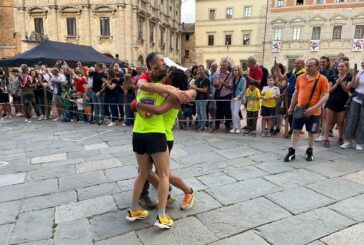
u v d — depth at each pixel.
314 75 4.65
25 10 25.53
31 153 5.82
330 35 33.31
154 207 3.46
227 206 3.44
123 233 2.95
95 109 8.85
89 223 3.14
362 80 5.34
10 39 25.75
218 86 7.29
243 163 4.91
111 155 5.54
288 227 2.99
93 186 4.09
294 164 4.81
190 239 2.83
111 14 24.53
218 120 7.29
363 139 5.49
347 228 2.96
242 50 39.38
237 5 38.69
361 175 4.30
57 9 25.02
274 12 36.25
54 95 9.63
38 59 11.02
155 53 3.05
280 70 7.40
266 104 6.68
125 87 8.30
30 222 3.18
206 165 4.84
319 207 3.38
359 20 31.66
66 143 6.59
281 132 7.33
